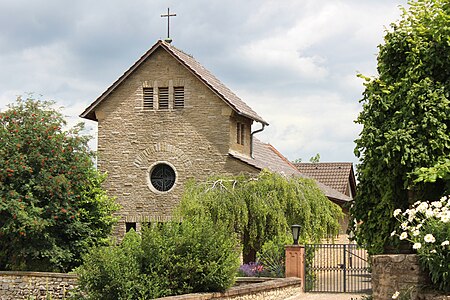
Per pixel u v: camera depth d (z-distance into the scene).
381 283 11.87
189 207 25.72
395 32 15.19
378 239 14.95
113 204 27.81
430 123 14.04
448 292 11.03
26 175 24.56
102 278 16.05
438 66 14.69
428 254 11.30
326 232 27.61
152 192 30.64
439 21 14.75
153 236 16.81
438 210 11.57
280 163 38.81
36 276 22.92
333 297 21.52
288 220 26.58
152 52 31.12
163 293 16.25
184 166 30.45
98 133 31.48
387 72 15.34
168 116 30.89
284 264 24.19
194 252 16.80
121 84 31.56
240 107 31.31
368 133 14.59
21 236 24.30
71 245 25.42
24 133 25.02
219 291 16.73
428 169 13.42
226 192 26.19
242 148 31.84
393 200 14.58
